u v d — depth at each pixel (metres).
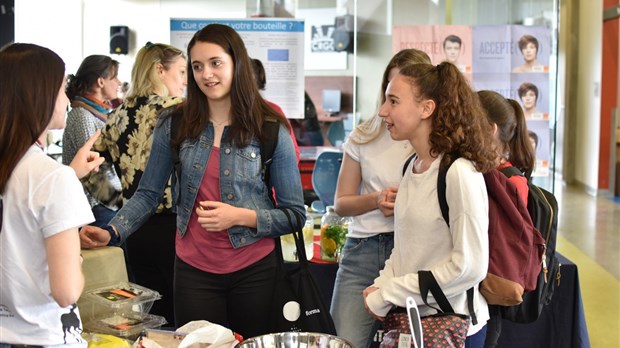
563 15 12.69
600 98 11.40
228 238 2.46
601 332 5.19
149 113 3.27
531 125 4.87
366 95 6.27
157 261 3.36
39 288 1.71
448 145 2.09
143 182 2.62
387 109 2.21
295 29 4.68
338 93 8.73
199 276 2.49
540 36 4.82
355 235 2.88
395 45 4.87
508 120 2.75
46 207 1.67
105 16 9.65
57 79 1.76
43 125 1.73
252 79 2.47
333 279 3.35
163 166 2.59
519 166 2.89
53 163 1.72
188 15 9.70
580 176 12.38
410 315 1.94
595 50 11.60
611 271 6.95
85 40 9.69
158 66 3.38
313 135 7.23
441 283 2.07
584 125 12.20
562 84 12.84
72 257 1.69
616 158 11.39
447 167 2.09
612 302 5.96
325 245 3.36
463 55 4.85
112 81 4.02
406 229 2.20
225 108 2.47
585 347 3.32
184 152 2.49
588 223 9.23
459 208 2.05
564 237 8.41
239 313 2.51
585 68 12.20
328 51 8.71
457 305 2.16
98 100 3.99
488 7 5.85
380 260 2.81
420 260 2.17
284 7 8.55
